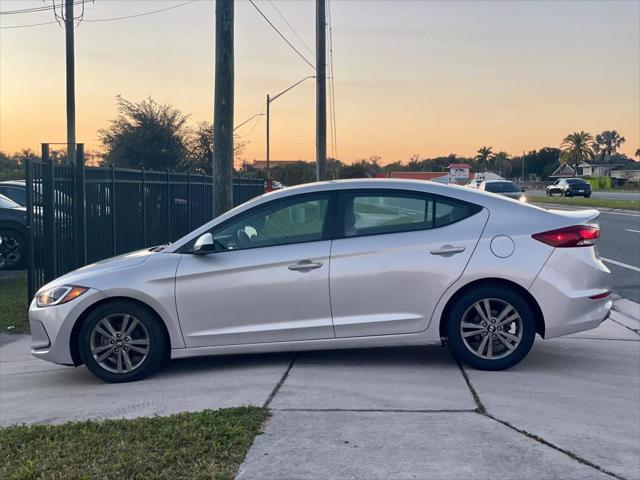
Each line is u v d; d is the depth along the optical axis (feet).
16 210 46.47
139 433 15.44
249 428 15.67
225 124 35.65
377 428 15.98
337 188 21.48
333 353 23.06
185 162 122.31
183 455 14.23
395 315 20.71
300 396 18.31
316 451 14.69
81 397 19.57
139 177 43.50
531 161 456.86
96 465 13.80
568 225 20.86
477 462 14.26
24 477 13.28
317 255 20.74
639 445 15.37
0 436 15.58
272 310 20.77
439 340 20.89
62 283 21.15
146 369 20.86
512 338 20.59
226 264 20.76
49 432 15.72
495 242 20.59
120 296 20.70
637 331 26.94
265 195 21.93
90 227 36.09
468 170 143.13
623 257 51.24
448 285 20.49
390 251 20.67
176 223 51.21
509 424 16.37
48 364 24.25
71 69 77.71
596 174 391.24
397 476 13.64
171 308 20.70
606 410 17.56
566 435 15.80
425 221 21.07
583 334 26.17
